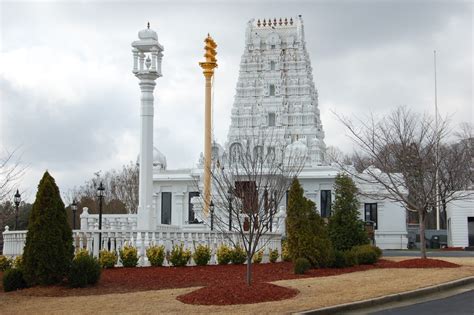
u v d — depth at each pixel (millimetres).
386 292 21312
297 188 31406
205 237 31719
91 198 96625
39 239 22656
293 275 27297
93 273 22766
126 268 28047
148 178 34719
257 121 90312
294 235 30672
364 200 73750
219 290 19969
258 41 93062
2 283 23406
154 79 35312
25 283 22906
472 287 24594
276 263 32844
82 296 20766
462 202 68875
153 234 29797
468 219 69062
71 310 17984
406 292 21469
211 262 31328
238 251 31203
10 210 52531
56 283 22859
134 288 22484
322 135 93688
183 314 17156
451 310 18812
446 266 30922
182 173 82875
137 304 18734
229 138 88938
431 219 108938
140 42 35062
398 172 51750
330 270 30016
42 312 17859
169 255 29594
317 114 93938
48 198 22953
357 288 22266
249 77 92375
